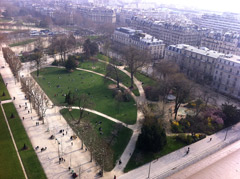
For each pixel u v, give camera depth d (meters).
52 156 176.75
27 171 161.38
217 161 186.00
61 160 172.50
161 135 186.38
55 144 190.38
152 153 185.62
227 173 175.12
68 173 161.75
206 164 181.88
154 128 184.62
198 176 169.50
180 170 173.00
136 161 176.75
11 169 162.25
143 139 183.50
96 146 188.25
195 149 195.50
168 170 171.25
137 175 164.00
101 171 161.00
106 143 193.38
